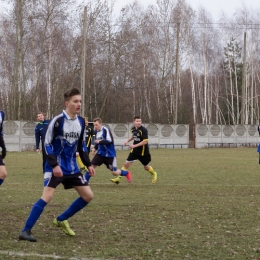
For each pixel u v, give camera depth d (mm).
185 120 68625
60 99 54875
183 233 9547
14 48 54000
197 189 16641
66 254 7863
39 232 9523
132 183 18516
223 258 7781
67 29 54812
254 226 10328
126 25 58406
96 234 9391
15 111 50562
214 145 51719
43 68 55031
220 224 10500
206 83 71875
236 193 15648
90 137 24828
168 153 39406
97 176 21172
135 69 61469
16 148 41031
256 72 75250
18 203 13094
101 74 57969
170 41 66688
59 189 16297
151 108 69312
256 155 37250
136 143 18516
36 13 49750
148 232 9617
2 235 9164
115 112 65750
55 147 8914
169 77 68188
